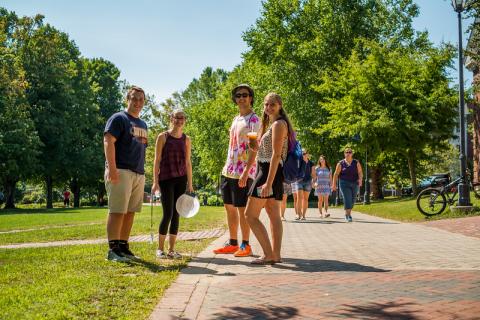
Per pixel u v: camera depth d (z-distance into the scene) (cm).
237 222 773
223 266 642
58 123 4475
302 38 3803
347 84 2969
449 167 5875
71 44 5200
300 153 654
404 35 3716
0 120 3819
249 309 437
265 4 3934
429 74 2822
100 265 642
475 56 2339
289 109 3775
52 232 1251
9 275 589
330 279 556
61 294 476
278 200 661
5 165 3906
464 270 596
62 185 5994
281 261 670
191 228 1238
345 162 1452
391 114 2744
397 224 1330
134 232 1180
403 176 4000
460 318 399
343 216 1741
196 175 6494
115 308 434
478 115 3169
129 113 698
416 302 450
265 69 4003
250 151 661
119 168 674
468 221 1269
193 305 448
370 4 3734
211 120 5369
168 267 631
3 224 1733
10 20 4303
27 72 4288
